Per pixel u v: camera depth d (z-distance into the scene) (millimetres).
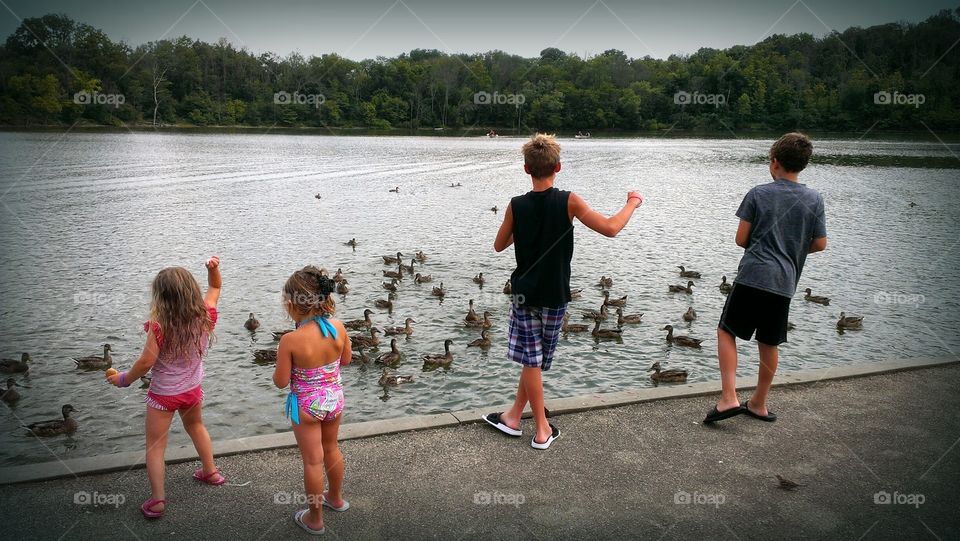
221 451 6875
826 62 128000
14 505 5926
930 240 32969
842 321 19484
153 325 5766
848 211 41844
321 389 5586
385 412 13789
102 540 5453
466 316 20016
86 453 11484
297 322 5699
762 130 125125
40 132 97562
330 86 132375
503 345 17984
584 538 5527
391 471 6562
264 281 23109
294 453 6945
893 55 122500
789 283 7043
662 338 18938
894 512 5910
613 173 61812
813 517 5836
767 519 5812
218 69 131625
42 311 19062
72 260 25375
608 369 16406
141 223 33312
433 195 46312
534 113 124375
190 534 5555
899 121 115562
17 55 113812
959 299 22656
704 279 25562
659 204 43906
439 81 131250
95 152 70562
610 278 24875
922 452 6953
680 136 121312
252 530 5617
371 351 17578
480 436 7301
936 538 5535
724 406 7441
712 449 7020
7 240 28594
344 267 26109
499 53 145000
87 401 13570
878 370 9102
